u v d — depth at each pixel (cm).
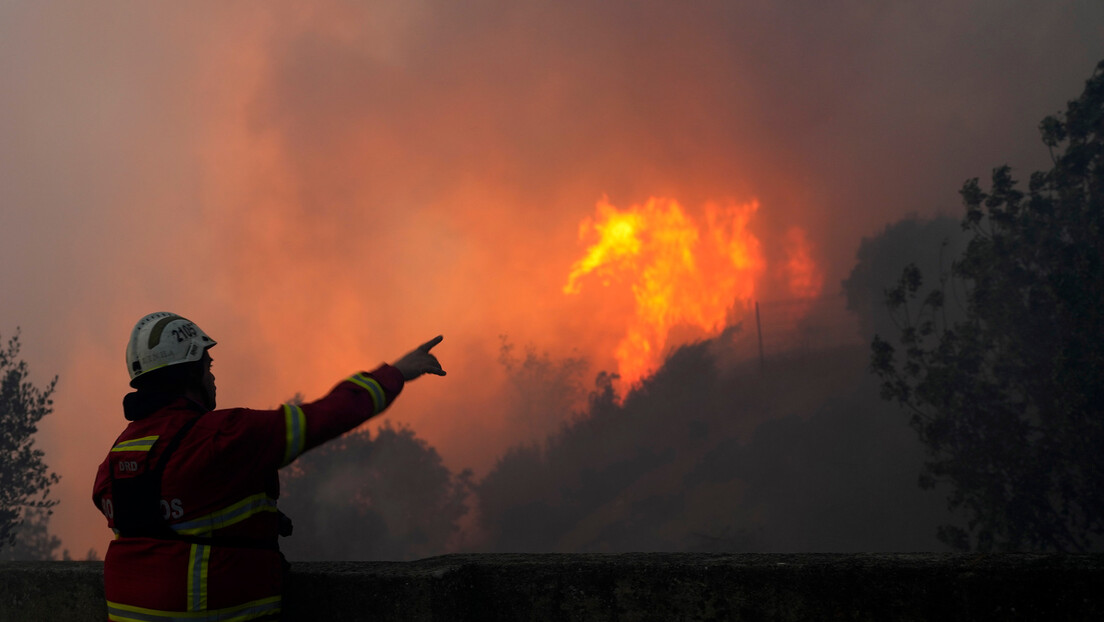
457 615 252
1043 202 2498
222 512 183
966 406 2502
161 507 179
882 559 229
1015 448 2375
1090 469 2234
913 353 2705
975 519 2462
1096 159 2469
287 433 179
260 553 190
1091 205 2427
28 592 331
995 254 2519
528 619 254
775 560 240
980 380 2536
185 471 177
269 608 193
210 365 212
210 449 177
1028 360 2436
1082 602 206
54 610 324
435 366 204
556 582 253
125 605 181
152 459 181
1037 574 211
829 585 227
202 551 179
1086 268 2248
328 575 258
